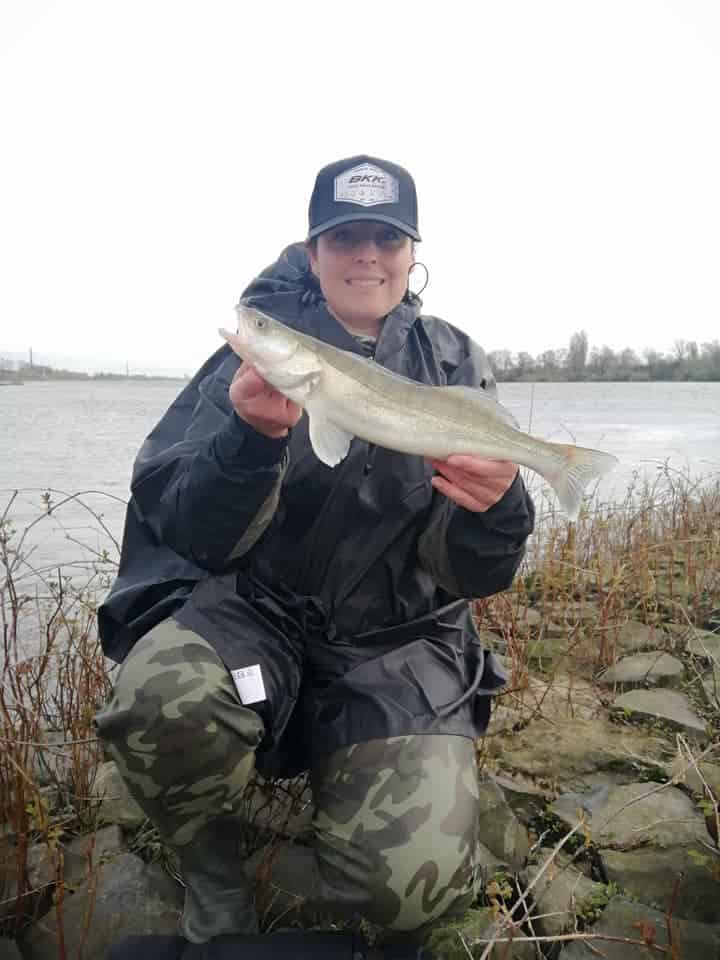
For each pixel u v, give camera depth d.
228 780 0.73
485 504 0.79
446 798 0.72
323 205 0.93
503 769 1.06
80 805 0.93
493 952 0.73
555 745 1.12
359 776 0.75
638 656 1.50
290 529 0.86
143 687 0.71
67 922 0.77
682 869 0.83
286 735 0.87
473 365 1.00
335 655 0.85
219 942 0.68
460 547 0.83
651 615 1.68
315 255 1.00
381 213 0.91
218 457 0.74
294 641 0.84
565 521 2.19
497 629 1.64
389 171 0.93
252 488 0.75
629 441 6.97
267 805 0.92
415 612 0.89
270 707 0.76
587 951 0.73
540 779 1.04
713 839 0.88
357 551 0.86
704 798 0.96
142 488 0.89
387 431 0.84
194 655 0.74
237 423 0.73
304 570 0.86
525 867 0.87
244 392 0.71
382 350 0.96
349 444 0.86
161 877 0.83
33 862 0.85
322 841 0.75
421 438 0.84
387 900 0.69
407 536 0.87
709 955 0.73
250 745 0.74
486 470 0.76
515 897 0.82
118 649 0.91
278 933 0.70
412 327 0.99
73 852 0.87
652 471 4.58
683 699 1.30
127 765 0.71
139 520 0.91
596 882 0.84
